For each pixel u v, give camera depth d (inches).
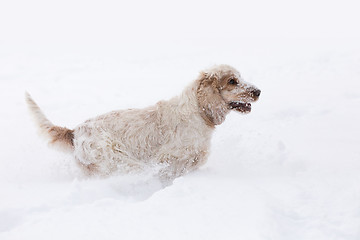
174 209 133.5
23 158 210.8
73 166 193.0
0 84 446.0
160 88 383.2
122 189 172.2
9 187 163.8
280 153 199.8
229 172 181.5
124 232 119.0
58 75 488.1
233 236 113.7
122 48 767.7
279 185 157.4
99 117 192.9
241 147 211.3
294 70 428.5
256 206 132.0
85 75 483.5
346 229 121.6
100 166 184.2
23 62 603.5
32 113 190.2
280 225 122.6
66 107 332.8
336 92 322.7
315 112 275.4
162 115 190.2
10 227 129.3
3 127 280.8
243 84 190.5
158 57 617.0
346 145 208.7
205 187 153.5
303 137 226.5
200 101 187.8
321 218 128.7
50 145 191.2
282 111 280.8
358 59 448.5
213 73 189.3
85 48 786.8
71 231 120.0
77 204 146.1
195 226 121.3
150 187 177.3
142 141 187.6
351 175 163.8
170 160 186.5
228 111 193.8
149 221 125.8
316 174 169.6
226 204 135.6
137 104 322.0
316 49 596.7
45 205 141.1
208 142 191.2
